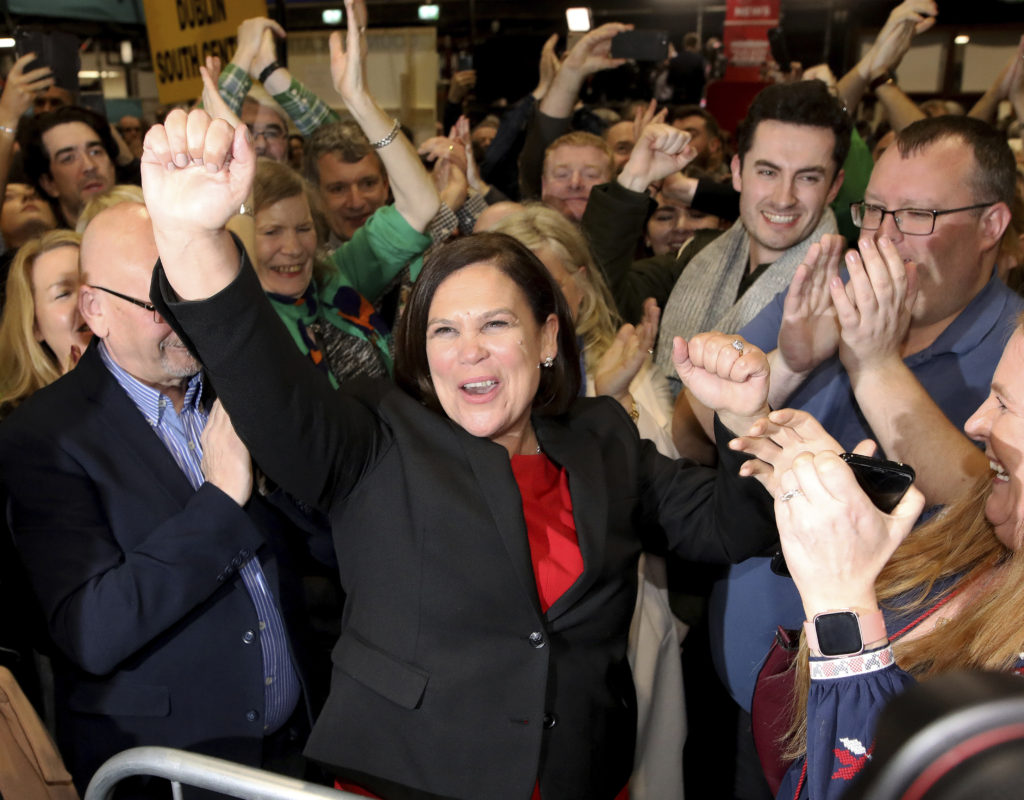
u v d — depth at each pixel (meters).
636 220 2.85
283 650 1.82
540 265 1.64
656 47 4.05
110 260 1.64
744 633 2.00
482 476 1.52
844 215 3.41
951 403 1.88
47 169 3.86
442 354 1.56
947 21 10.16
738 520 1.54
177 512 1.69
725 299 2.74
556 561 1.59
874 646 1.07
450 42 8.84
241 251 1.26
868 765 0.41
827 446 1.18
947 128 1.84
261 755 1.74
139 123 6.18
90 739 1.69
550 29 9.30
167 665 1.68
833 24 8.92
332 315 2.72
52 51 4.04
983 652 1.16
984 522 1.34
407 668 1.47
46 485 1.62
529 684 1.48
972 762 0.36
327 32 6.00
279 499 1.84
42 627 1.69
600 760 1.58
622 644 1.65
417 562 1.49
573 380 1.72
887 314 1.56
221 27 3.86
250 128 4.24
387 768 1.47
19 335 2.14
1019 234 2.45
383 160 2.75
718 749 2.33
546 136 4.01
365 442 1.51
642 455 1.82
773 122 2.47
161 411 1.77
